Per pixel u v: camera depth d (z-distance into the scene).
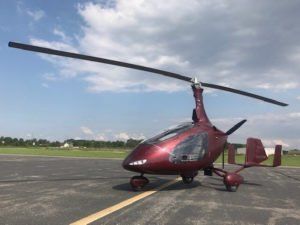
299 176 19.62
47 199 10.15
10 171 19.39
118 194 11.26
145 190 12.27
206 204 9.77
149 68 12.55
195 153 12.25
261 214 8.65
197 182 14.87
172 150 11.76
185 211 8.71
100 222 7.40
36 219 7.61
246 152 15.00
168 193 11.69
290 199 11.13
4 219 7.61
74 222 7.37
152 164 11.51
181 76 13.26
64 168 22.00
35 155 42.19
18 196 10.66
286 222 7.88
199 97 13.54
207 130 13.05
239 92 14.77
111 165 25.23
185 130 12.41
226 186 12.59
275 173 21.41
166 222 7.53
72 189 12.28
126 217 7.90
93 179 15.62
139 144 12.20
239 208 9.33
